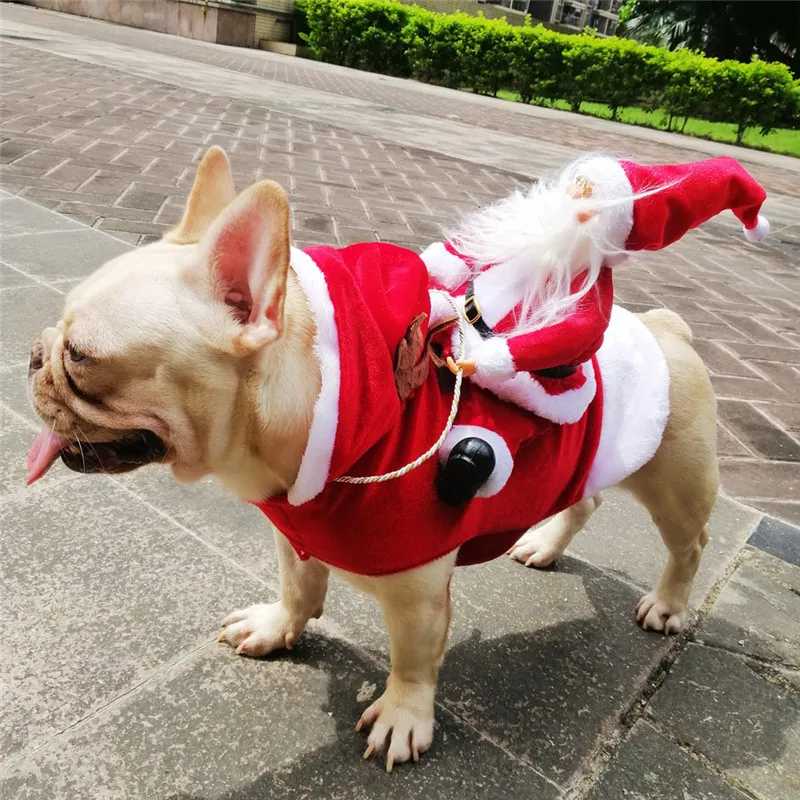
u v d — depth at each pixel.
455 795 1.73
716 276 6.43
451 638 2.20
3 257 4.03
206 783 1.65
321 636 2.12
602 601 2.46
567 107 19.67
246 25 22.89
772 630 2.42
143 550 2.31
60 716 1.74
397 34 20.84
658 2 27.25
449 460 1.50
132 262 1.39
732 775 1.88
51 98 8.58
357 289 1.47
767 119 17.31
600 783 1.81
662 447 2.05
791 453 3.57
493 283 1.67
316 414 1.39
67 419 1.35
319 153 8.23
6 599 2.04
